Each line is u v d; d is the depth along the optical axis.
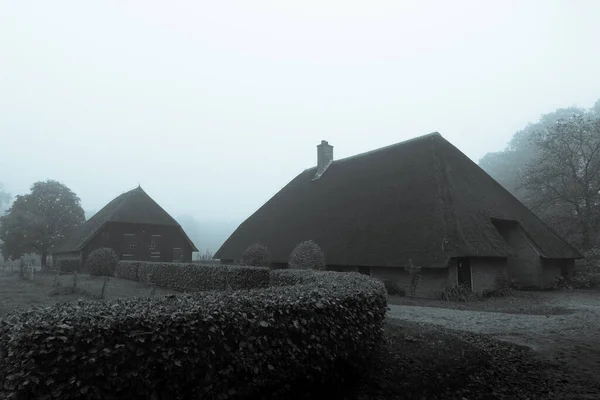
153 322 3.92
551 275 24.03
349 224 23.95
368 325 6.57
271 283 13.22
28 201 41.81
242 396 4.54
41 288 17.12
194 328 4.12
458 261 18.81
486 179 25.50
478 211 21.03
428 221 19.80
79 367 3.48
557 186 31.83
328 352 5.48
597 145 29.36
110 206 40.31
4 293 15.20
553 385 6.38
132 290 18.03
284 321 5.00
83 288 16.95
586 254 26.89
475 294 18.30
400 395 5.69
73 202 44.28
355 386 5.87
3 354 3.51
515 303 16.89
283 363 4.93
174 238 38.59
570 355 8.22
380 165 27.25
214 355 4.25
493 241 19.73
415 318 12.70
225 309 4.52
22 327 3.46
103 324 3.66
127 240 35.91
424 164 23.69
